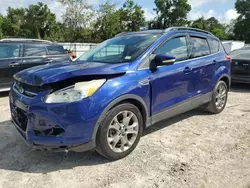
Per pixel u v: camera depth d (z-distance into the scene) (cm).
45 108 289
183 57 432
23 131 317
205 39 499
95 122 301
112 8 3559
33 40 798
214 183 285
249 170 311
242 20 5544
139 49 379
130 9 4616
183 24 5331
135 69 348
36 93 303
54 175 302
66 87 293
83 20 3322
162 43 393
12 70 730
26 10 5172
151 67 366
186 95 431
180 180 291
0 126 465
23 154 354
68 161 334
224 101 551
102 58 406
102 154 325
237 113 544
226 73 536
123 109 328
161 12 5309
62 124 287
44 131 296
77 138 294
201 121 491
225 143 390
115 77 324
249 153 356
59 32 3491
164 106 389
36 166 322
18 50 751
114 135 327
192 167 319
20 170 313
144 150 364
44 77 299
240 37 5628
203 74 468
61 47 868
